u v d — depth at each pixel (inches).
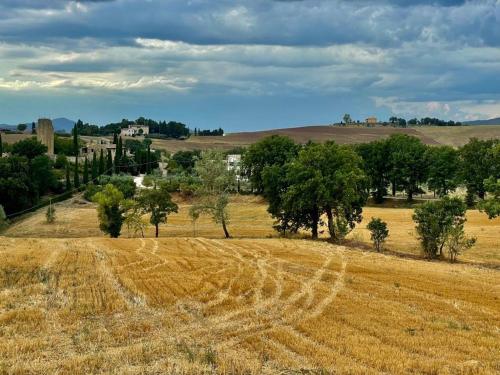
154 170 6254.9
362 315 960.9
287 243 2118.6
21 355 721.6
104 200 3065.9
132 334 832.3
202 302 1052.5
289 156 4419.3
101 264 1498.5
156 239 2224.4
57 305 1005.2
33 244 1957.4
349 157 2519.7
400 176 4709.6
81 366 679.7
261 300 1077.8
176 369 671.1
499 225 2987.2
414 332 855.7
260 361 705.6
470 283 1326.3
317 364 695.1
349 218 2497.5
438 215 1877.5
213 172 2869.1
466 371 678.5
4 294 1085.1
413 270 1509.6
